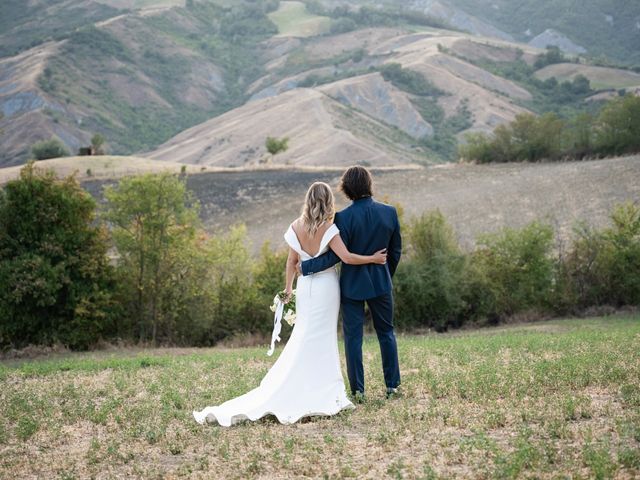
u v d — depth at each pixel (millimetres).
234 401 7855
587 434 6055
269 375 7859
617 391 7836
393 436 6434
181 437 7047
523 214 51688
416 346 15750
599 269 32781
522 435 6035
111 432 7613
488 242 34469
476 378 8906
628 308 31938
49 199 28656
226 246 32938
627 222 33031
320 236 7898
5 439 7328
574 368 9156
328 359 7824
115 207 30484
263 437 6621
